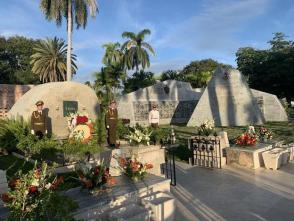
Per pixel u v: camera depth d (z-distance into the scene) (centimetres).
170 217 618
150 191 670
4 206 502
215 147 1108
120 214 572
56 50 5500
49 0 3928
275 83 4256
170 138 1606
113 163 799
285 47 4266
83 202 580
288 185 865
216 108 2961
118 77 4653
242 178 951
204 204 738
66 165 909
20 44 6606
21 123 1225
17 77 6303
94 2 4022
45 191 487
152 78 4953
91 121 1280
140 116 3544
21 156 1084
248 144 1132
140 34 5244
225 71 2994
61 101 1470
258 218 645
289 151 1168
